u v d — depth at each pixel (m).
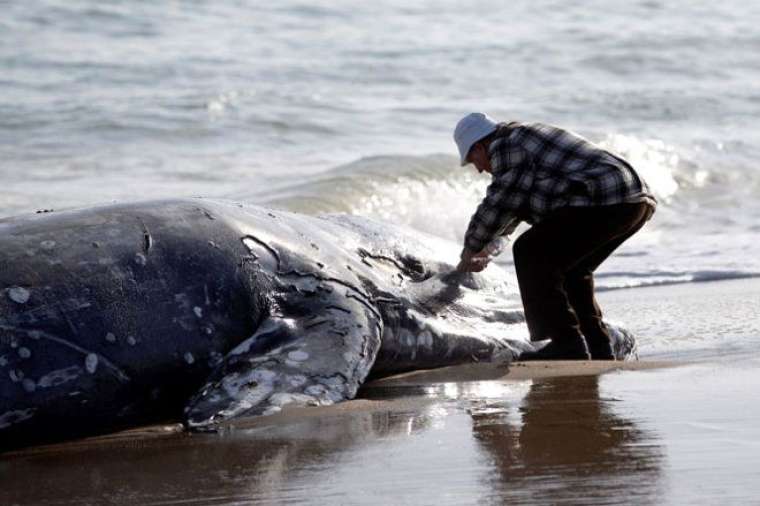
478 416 18.64
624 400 19.34
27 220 21.36
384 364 24.03
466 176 57.78
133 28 92.44
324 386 20.70
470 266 26.12
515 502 13.27
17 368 18.91
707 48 96.44
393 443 16.89
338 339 21.86
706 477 13.85
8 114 68.44
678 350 27.39
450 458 15.68
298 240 23.62
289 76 82.25
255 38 92.62
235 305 21.64
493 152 25.22
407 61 88.38
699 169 63.44
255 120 69.62
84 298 19.92
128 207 22.16
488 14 105.19
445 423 18.20
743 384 20.30
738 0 115.56
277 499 14.09
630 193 24.89
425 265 26.89
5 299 19.27
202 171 59.25
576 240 25.05
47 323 19.41
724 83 86.69
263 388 20.38
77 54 84.75
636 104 78.62
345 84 81.38
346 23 99.06
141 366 20.23
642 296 37.72
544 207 25.14
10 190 53.84
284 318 22.06
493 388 21.69
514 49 93.50
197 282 21.31
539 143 25.12
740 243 48.81
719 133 71.88
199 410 19.70
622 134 69.75
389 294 24.44
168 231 21.67
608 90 82.81
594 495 13.35
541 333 25.69
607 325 27.14
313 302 22.52
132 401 20.30
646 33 99.94
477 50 92.69
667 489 13.45
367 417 19.12
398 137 68.56
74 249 20.52
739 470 14.08
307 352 21.41
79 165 59.66
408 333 24.33
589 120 74.88
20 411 18.86
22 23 90.25
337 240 25.16
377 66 86.38
